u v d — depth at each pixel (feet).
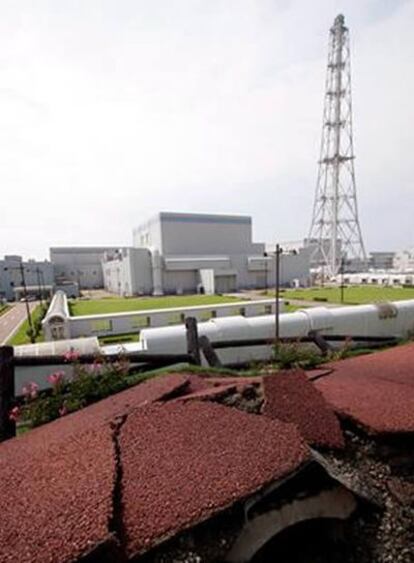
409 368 14.14
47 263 170.71
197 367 17.29
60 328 52.95
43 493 6.58
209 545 6.12
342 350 21.36
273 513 6.88
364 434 8.97
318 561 7.01
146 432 8.41
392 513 7.53
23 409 13.07
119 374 14.62
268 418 8.88
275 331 26.12
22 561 5.20
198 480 6.83
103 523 5.80
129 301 110.93
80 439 8.36
